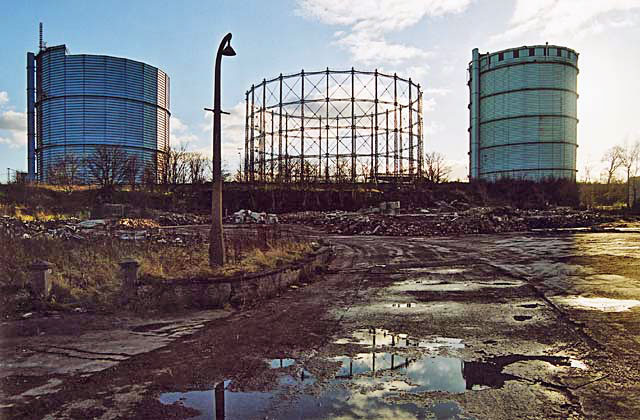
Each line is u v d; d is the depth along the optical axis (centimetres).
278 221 4403
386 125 6338
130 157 7219
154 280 910
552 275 1314
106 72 8781
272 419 407
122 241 1505
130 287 894
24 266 1036
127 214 4141
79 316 812
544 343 634
